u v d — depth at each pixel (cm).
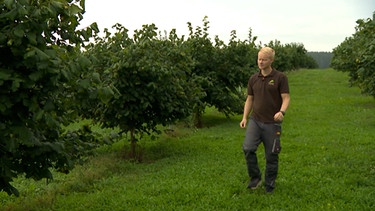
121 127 889
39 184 694
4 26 365
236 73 1359
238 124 1368
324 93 2273
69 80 380
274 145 573
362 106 1680
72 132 494
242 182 649
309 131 1135
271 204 543
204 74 1323
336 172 685
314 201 549
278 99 574
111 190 634
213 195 579
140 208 540
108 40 923
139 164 838
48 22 398
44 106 371
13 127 374
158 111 906
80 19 419
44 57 341
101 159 860
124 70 819
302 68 5709
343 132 1103
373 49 935
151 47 879
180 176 694
